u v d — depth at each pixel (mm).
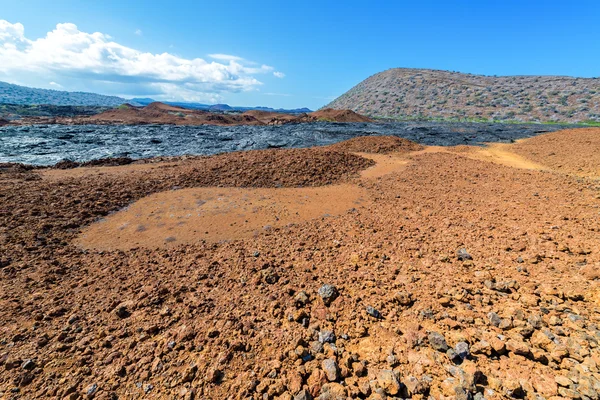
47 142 23688
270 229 7238
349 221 7734
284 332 3625
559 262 4887
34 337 3609
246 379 2979
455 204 8875
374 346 3381
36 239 6367
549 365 2943
